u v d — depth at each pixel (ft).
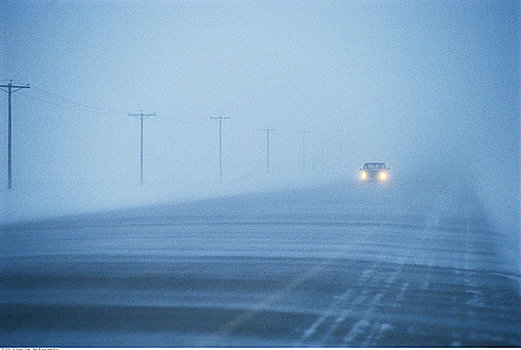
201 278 49.85
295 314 37.76
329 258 60.44
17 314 37.83
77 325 35.32
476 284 47.42
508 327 34.78
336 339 32.32
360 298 42.39
